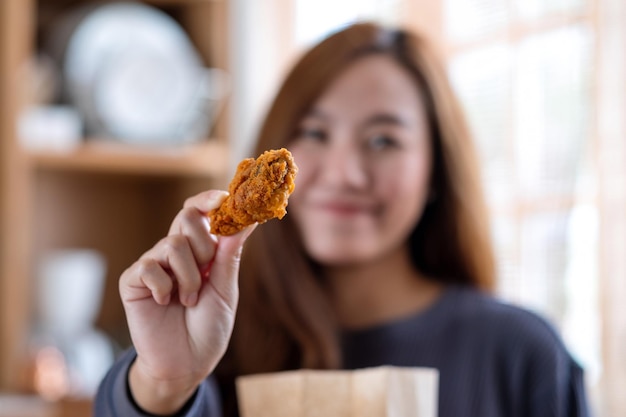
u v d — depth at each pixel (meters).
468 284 1.05
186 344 0.65
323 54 0.94
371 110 0.93
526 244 1.24
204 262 0.63
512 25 1.26
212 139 1.62
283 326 0.95
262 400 0.71
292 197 0.95
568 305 1.19
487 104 1.30
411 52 0.98
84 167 1.49
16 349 1.44
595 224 1.17
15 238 1.45
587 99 1.16
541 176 1.22
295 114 0.95
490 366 0.96
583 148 1.17
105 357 1.52
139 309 0.64
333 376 0.72
